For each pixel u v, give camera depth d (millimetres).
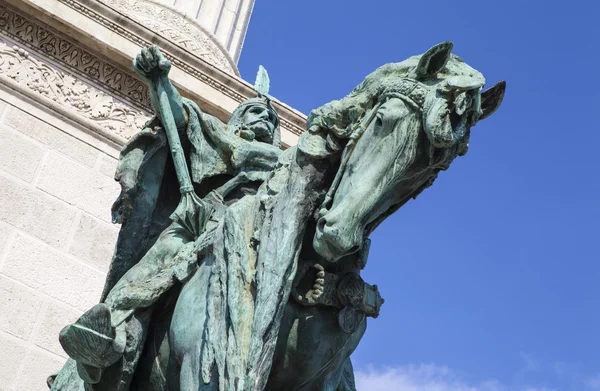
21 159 8273
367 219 4633
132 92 8953
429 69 4656
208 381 4543
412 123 4586
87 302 8047
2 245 7910
